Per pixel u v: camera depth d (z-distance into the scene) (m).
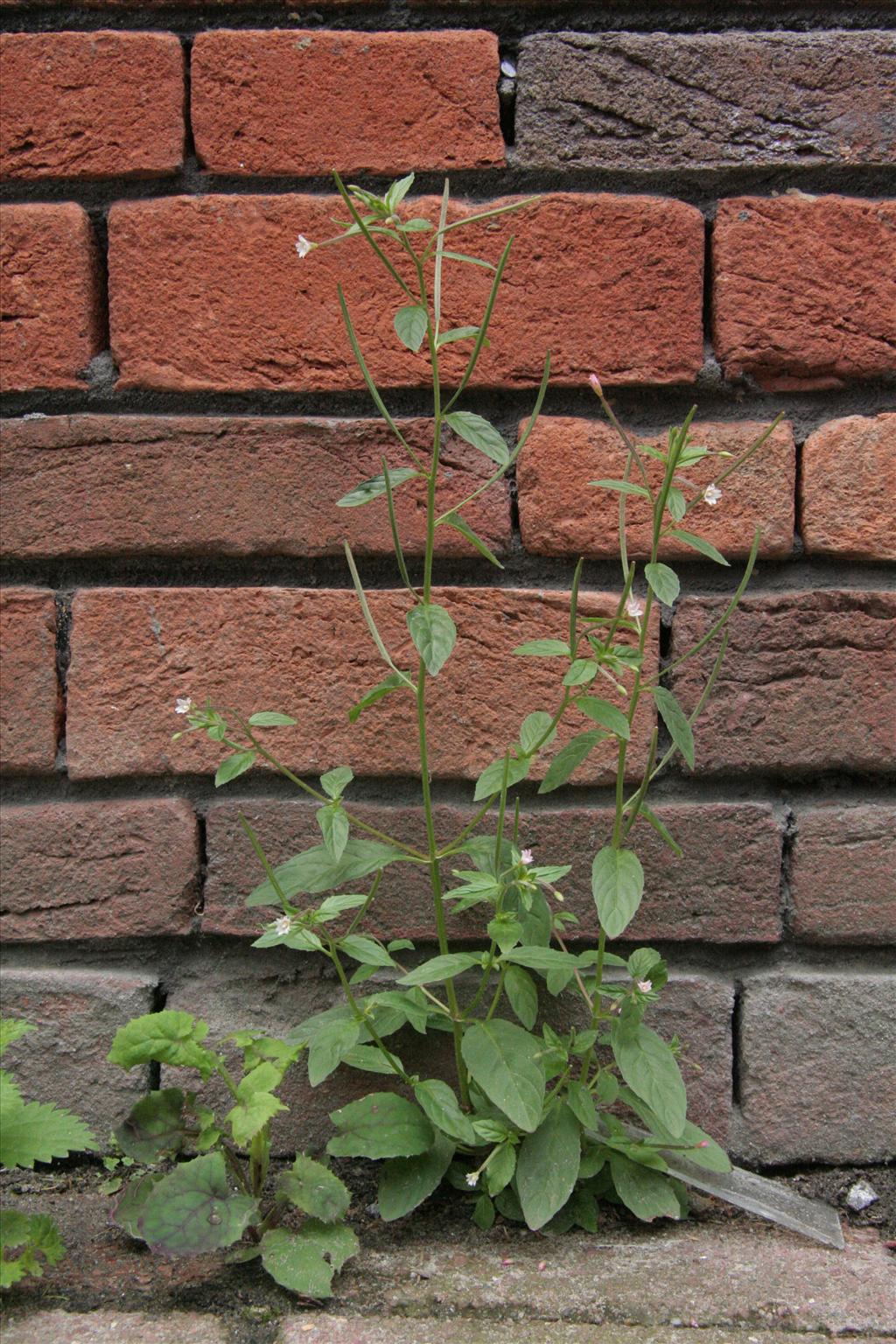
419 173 1.09
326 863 1.04
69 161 1.09
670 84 1.08
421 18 1.09
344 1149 1.03
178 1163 1.08
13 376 1.09
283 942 1.03
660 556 1.09
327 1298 1.00
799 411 1.09
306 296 1.08
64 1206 1.06
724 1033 1.08
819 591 1.08
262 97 1.08
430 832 1.04
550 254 1.08
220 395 1.09
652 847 1.08
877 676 1.08
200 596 1.08
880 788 1.09
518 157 1.08
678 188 1.09
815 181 1.09
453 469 1.09
